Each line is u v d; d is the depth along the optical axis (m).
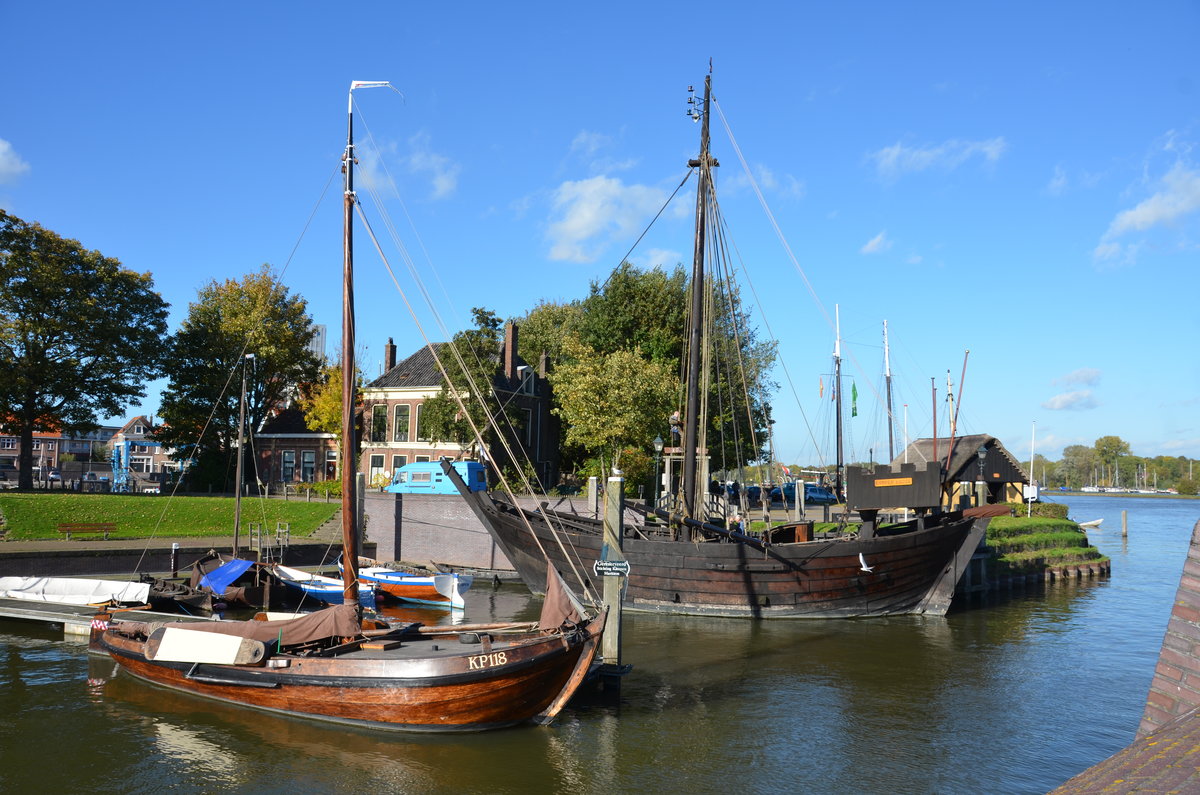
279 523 35.09
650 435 40.25
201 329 53.44
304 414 54.88
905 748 13.33
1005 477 44.97
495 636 15.20
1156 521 86.81
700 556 24.31
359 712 13.60
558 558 26.02
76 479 81.88
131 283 50.28
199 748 12.76
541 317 67.12
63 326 46.41
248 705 14.68
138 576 26.69
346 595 15.82
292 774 11.80
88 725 13.77
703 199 26.34
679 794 11.34
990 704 15.86
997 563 32.91
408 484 37.84
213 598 24.47
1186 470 188.75
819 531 32.81
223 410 52.41
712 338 27.20
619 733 13.80
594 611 22.02
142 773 11.83
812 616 24.41
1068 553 37.50
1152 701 5.84
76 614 21.19
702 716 14.82
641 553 24.83
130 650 16.20
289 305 56.75
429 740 13.22
